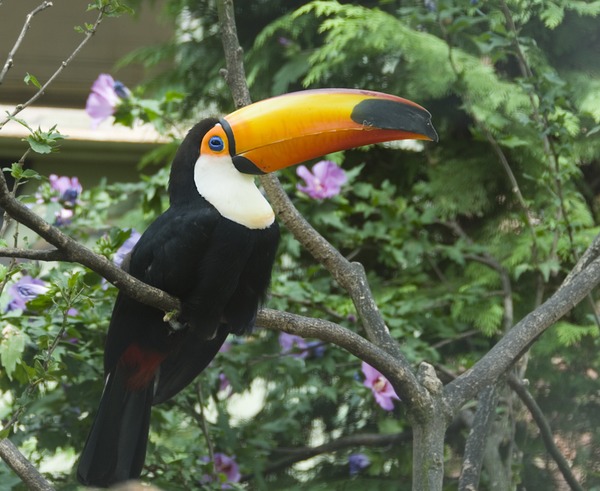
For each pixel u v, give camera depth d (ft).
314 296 28.07
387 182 31.01
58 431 26.73
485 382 18.72
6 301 25.34
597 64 32.45
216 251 18.45
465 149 33.27
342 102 18.89
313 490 29.84
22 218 15.06
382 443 28.86
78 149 43.16
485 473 27.63
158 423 27.22
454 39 31.99
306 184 29.81
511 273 31.71
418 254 30.30
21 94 44.29
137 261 19.02
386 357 17.72
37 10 17.66
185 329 19.47
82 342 25.82
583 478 30.01
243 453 28.96
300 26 32.24
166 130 31.86
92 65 44.29
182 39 36.01
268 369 30.19
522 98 29.89
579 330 29.99
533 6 29.73
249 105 19.75
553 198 27.66
